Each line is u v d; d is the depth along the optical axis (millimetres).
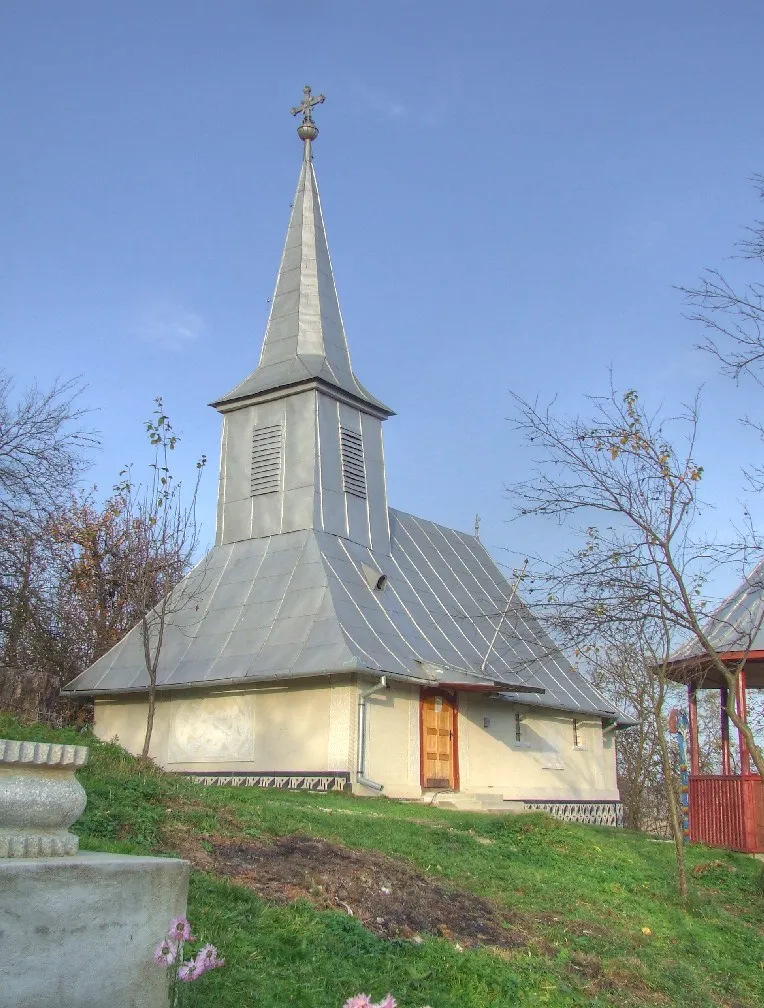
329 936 9000
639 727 37719
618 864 16031
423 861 12867
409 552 31547
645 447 15250
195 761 25094
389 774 23562
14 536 23031
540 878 13695
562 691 31453
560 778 30641
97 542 36438
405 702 24734
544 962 10234
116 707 27500
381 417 30750
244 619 25828
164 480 27516
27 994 5609
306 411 28469
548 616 15539
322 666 22625
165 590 25672
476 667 27703
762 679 25453
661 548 14992
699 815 21625
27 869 5715
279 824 12695
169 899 6395
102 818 11023
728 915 14203
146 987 6176
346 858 11688
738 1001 10914
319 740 22984
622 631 15547
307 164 34094
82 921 5906
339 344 31125
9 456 22203
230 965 7832
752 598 20766
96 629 35375
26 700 26312
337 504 28219
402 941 9477
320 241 32750
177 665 25719
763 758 14430
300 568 26250
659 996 10328
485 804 25328
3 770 6039
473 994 8906
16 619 26141
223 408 29953
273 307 31562
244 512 28719
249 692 24562
